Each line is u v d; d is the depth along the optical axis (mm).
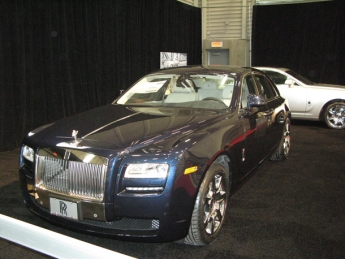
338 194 3994
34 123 6449
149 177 2451
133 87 4297
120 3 8609
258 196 3936
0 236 1941
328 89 7992
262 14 11766
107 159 2467
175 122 3096
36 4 6297
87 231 2559
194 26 12547
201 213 2678
